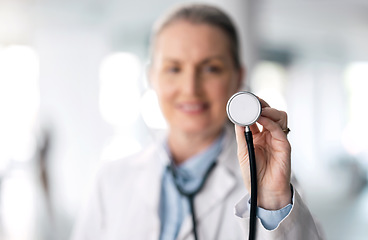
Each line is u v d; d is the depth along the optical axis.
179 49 0.92
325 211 6.46
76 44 8.46
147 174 1.02
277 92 11.92
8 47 8.62
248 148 0.64
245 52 5.33
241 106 0.64
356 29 10.59
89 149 8.53
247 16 5.30
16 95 8.69
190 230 0.90
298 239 0.62
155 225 0.95
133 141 8.69
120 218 1.03
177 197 0.96
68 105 8.50
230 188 0.92
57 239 4.45
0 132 8.65
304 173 11.05
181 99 0.94
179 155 1.01
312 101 12.52
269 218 0.64
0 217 5.19
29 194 6.45
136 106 8.71
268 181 0.64
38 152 5.80
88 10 7.94
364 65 12.73
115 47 8.62
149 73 1.08
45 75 8.49
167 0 7.73
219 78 0.93
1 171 7.73
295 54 12.06
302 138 12.43
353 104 12.80
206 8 0.96
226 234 0.90
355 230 5.28
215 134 0.98
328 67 12.59
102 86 8.59
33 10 7.78
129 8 8.00
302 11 9.12
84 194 6.60
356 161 9.17
